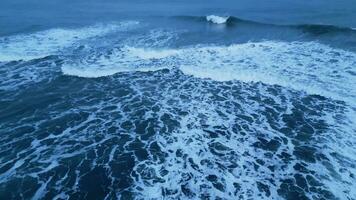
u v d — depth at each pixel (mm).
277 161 7801
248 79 12203
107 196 6793
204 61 13898
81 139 8805
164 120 9703
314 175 7270
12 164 7758
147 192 6863
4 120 9727
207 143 8578
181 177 7312
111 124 9531
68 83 12312
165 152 8219
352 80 11617
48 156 8078
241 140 8672
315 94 10922
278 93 11164
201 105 10547
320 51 14430
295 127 9188
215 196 6734
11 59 14609
